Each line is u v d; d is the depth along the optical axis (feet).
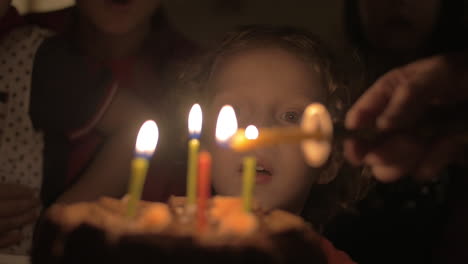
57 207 2.40
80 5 5.54
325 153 2.57
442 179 5.42
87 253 2.10
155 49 6.11
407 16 5.51
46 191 5.25
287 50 4.56
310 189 4.74
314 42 4.99
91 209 2.36
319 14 7.25
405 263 5.53
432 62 2.85
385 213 5.61
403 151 2.74
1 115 5.17
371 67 5.78
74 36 5.94
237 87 4.29
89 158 5.48
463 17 5.33
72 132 5.39
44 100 5.29
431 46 5.56
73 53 5.56
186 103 5.35
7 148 5.14
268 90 4.22
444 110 2.78
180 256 2.01
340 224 5.75
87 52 5.86
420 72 2.78
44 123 5.30
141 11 5.54
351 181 5.04
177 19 7.28
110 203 2.48
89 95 5.38
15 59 5.26
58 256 2.16
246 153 4.08
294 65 4.42
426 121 2.74
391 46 5.69
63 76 5.35
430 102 2.75
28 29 5.49
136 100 5.61
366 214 5.67
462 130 2.73
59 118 5.32
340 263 3.78
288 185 4.11
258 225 2.23
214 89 4.54
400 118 2.65
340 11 7.16
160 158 5.55
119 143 5.31
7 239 4.57
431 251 5.49
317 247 2.24
